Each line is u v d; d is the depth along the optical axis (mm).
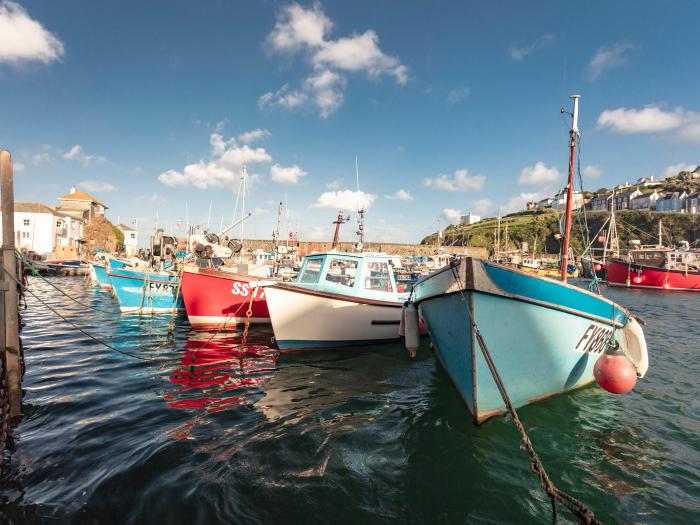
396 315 9938
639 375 6246
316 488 3650
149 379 6844
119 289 14359
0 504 3301
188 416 5230
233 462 4047
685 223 88625
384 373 7473
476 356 4711
